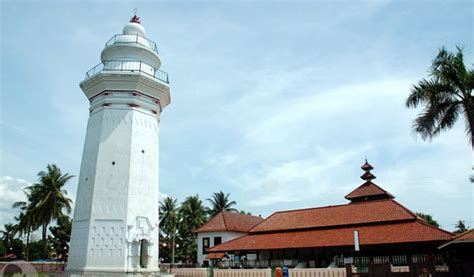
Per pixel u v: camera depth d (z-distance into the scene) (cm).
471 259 2700
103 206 2478
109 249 2397
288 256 4209
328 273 3103
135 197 2556
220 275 3612
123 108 2684
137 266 2450
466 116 2275
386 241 3269
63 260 6166
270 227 4428
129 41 2912
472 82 2262
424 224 3366
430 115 2331
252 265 4028
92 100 2823
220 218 5756
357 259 3422
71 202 5481
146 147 2711
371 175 5316
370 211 3981
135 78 2675
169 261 7156
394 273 2430
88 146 2698
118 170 2561
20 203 5819
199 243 5594
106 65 2817
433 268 2333
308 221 4253
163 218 7119
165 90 2878
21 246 7938
